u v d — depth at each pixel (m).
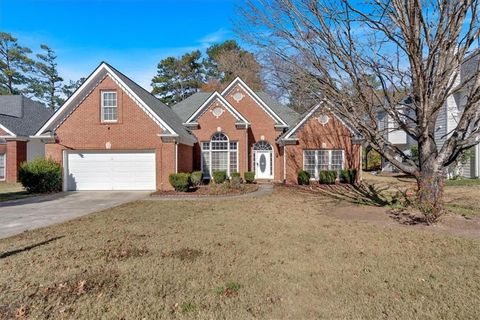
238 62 39.69
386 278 4.73
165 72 47.03
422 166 9.41
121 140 17.14
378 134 10.09
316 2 9.32
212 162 21.61
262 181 21.91
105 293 4.30
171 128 16.97
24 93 50.16
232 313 3.73
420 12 8.31
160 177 16.98
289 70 10.60
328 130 20.14
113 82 17.19
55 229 8.20
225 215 10.05
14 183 22.67
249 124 21.33
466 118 9.01
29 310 3.86
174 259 5.66
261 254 5.91
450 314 3.68
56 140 17.31
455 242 6.58
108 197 14.78
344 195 14.98
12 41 46.94
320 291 4.30
